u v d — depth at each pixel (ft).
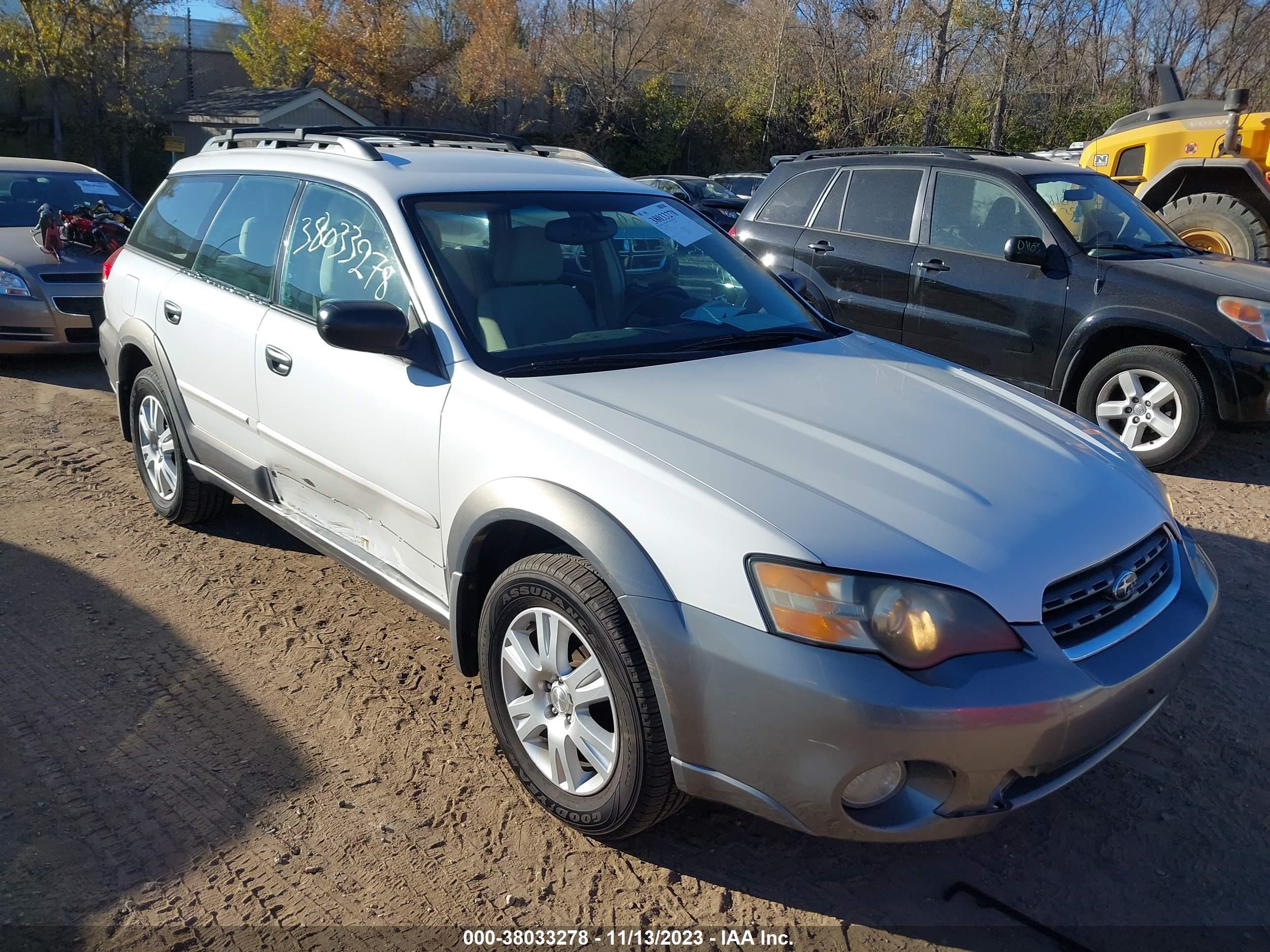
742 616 7.63
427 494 10.27
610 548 8.23
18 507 16.88
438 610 10.57
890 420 9.81
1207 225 28.27
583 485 8.63
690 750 8.00
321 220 12.26
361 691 11.64
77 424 21.89
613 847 9.20
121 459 19.60
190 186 15.66
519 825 9.45
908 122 100.48
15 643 12.42
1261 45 104.99
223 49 126.52
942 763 7.38
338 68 113.91
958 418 10.12
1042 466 9.27
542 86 121.19
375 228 11.40
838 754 7.37
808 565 7.51
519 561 9.33
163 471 15.94
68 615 13.17
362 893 8.57
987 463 9.12
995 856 9.22
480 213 11.60
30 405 23.25
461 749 10.60
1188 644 8.66
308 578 14.56
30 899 8.34
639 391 9.86
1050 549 8.13
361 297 11.37
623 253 12.27
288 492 12.73
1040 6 92.58
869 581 7.47
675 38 122.31
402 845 9.15
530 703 9.40
